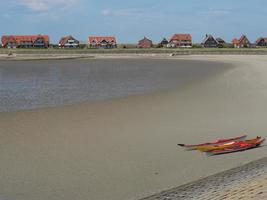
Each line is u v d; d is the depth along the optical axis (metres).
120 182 10.48
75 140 15.02
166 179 10.62
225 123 17.97
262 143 14.16
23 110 22.03
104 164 12.02
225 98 25.41
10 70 62.16
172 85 34.53
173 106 22.78
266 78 37.75
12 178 10.78
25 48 167.38
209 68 58.22
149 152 13.31
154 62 84.69
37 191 9.89
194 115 19.94
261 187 8.77
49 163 12.11
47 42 181.00
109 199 9.39
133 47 185.38
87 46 184.50
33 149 13.71
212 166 11.62
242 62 74.81
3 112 21.38
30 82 40.06
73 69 63.03
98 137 15.47
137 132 16.33
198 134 15.91
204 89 30.62
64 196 9.59
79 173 11.23
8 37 178.38
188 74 47.19
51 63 84.94
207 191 9.27
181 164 11.94
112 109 22.05
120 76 46.88
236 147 13.37
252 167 11.14
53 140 14.99
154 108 22.22
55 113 20.92
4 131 16.52
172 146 14.07
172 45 192.88
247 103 23.27
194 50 139.00
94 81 40.56
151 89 31.94
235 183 9.54
